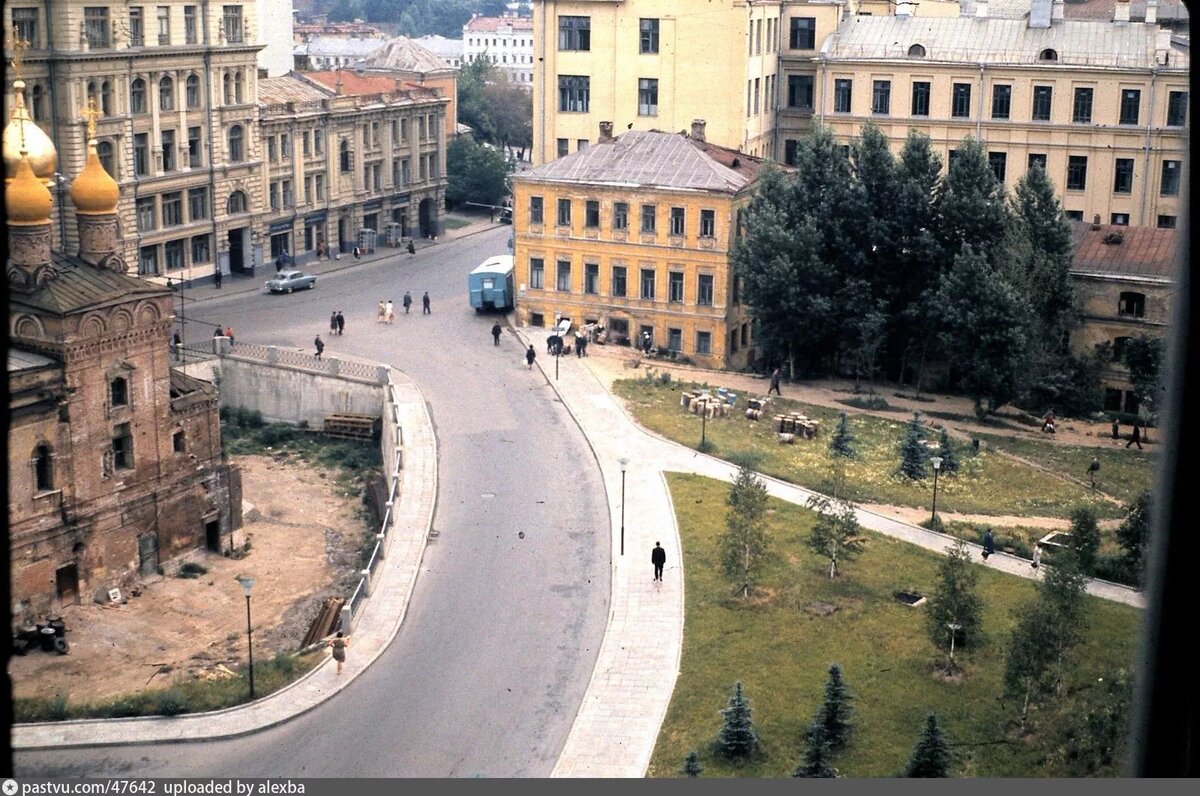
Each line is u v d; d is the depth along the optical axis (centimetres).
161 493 6341
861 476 7144
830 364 9375
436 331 9888
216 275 11119
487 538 6281
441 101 13462
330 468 8044
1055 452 7750
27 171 5822
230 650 5609
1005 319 8100
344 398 8606
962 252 8550
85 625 5797
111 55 9794
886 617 5347
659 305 9500
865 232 8919
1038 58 11012
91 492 5978
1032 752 4319
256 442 8456
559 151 11712
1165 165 10706
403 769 4372
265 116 11381
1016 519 6625
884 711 4612
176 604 6088
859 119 11625
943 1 13138
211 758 4456
